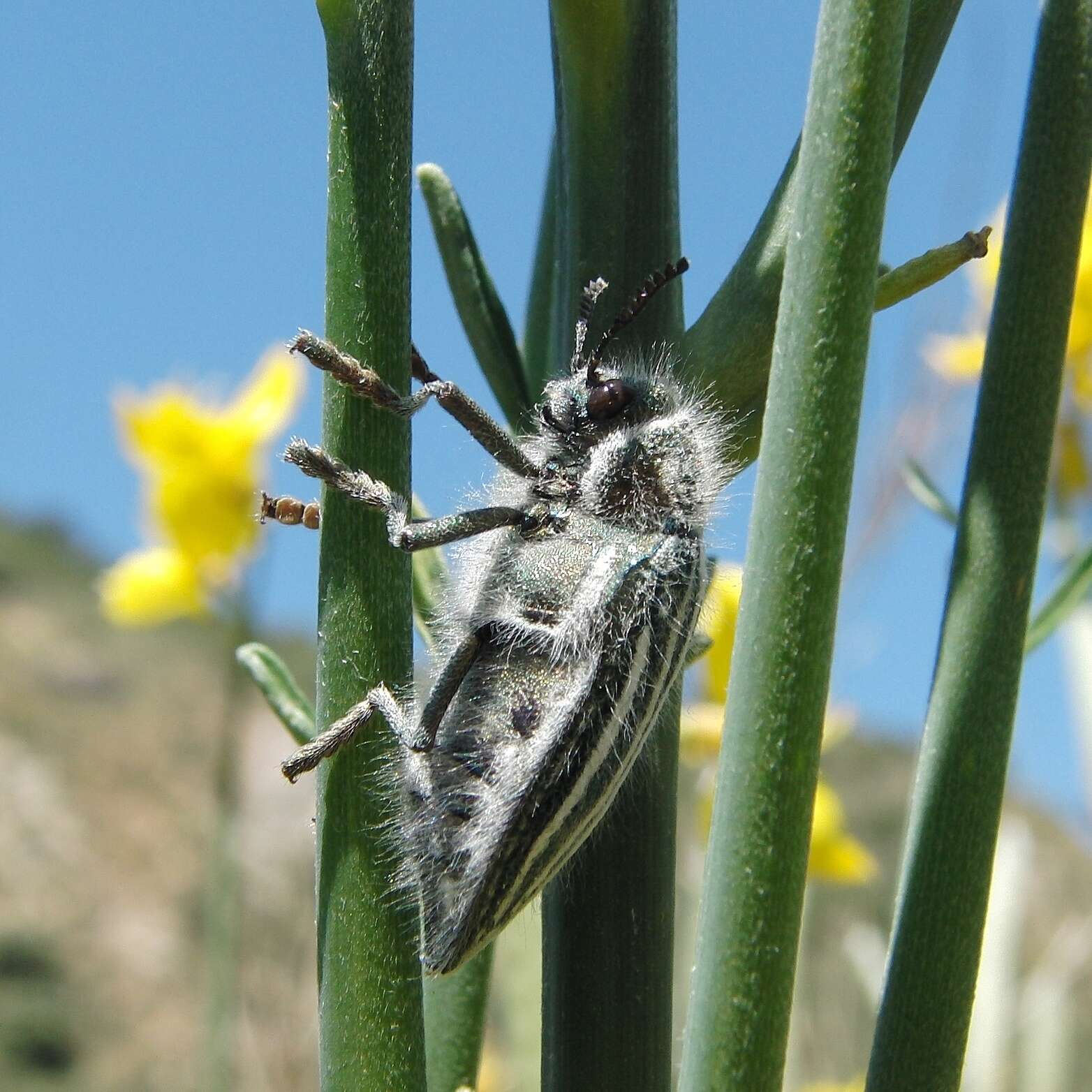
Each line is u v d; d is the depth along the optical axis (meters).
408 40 0.13
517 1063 0.15
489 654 0.14
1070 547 0.17
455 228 0.14
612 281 0.13
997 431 0.13
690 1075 0.12
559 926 0.13
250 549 0.21
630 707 0.14
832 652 0.12
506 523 0.14
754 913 0.12
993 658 0.12
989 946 0.18
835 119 0.12
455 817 0.14
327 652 0.13
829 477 0.12
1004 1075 0.17
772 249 0.13
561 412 0.14
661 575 0.14
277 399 0.22
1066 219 0.12
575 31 0.13
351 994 0.12
